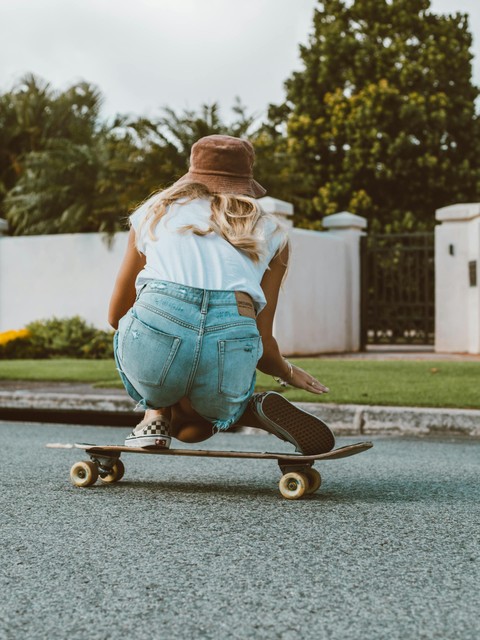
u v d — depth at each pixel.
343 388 7.80
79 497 3.66
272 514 3.32
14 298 15.49
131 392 3.49
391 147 25.05
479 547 2.86
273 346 3.60
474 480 4.20
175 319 3.27
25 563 2.65
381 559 2.70
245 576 2.50
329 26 27.28
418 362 10.75
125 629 2.06
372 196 26.06
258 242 3.47
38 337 13.88
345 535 3.00
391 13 26.89
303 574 2.53
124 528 3.10
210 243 3.43
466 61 26.81
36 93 22.55
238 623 2.10
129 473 4.34
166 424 3.59
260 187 3.76
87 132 19.31
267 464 4.70
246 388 3.40
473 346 14.30
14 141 22.31
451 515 3.33
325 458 3.54
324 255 14.91
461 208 14.48
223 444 5.98
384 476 4.31
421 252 20.03
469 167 25.91
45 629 2.07
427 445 5.93
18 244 15.46
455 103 26.48
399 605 2.25
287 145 26.19
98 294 14.79
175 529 3.08
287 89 27.83
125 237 14.55
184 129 17.44
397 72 26.30
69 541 2.91
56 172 17.11
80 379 9.34
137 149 16.98
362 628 2.07
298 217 24.47
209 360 3.29
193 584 2.42
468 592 2.37
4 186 21.53
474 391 7.50
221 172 3.63
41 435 6.44
